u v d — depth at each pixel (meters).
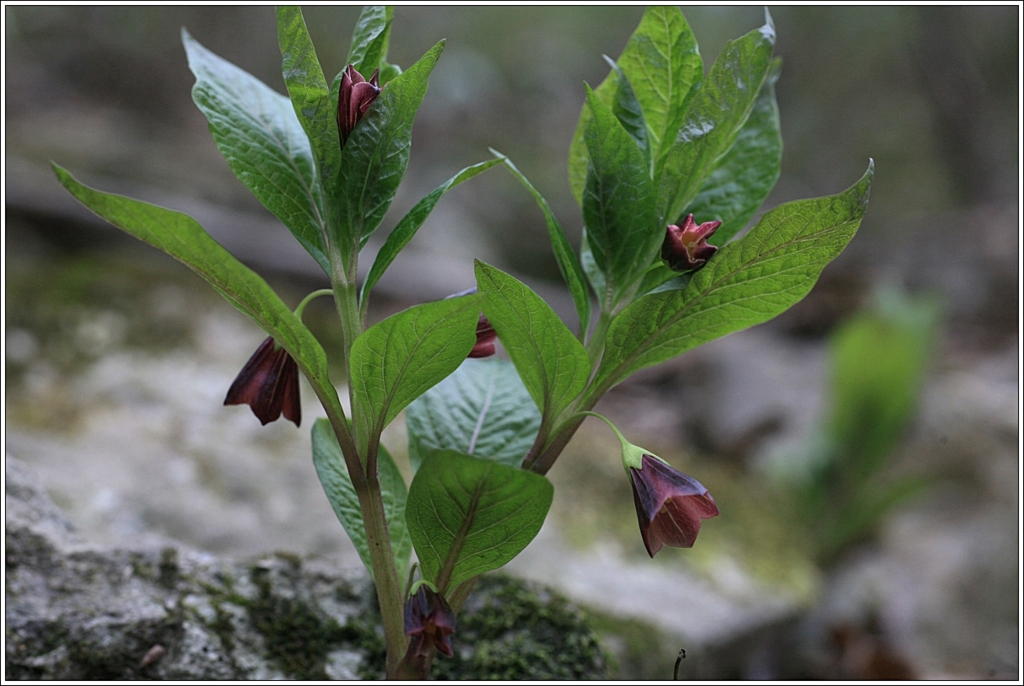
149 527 0.72
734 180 0.60
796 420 1.30
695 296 0.58
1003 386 1.53
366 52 0.57
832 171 3.04
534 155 2.54
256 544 0.73
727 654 0.74
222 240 1.50
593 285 0.60
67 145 1.80
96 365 1.00
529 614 0.68
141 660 0.64
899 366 1.13
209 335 1.16
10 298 1.10
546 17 2.77
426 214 0.57
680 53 0.59
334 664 0.66
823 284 1.92
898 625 1.00
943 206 2.91
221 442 0.85
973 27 2.80
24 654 0.64
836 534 1.10
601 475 0.98
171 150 2.03
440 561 0.58
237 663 0.65
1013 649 1.01
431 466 0.56
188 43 0.59
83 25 2.32
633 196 0.58
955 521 1.24
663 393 1.50
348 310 0.57
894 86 3.03
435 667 0.66
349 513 0.60
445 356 0.56
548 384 0.58
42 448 0.76
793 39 2.96
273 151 0.58
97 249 1.40
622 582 0.75
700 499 0.57
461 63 2.35
